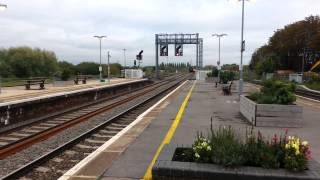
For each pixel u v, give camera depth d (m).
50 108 22.53
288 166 6.27
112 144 11.11
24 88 40.81
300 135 12.41
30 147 12.34
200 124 14.87
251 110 15.01
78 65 90.38
